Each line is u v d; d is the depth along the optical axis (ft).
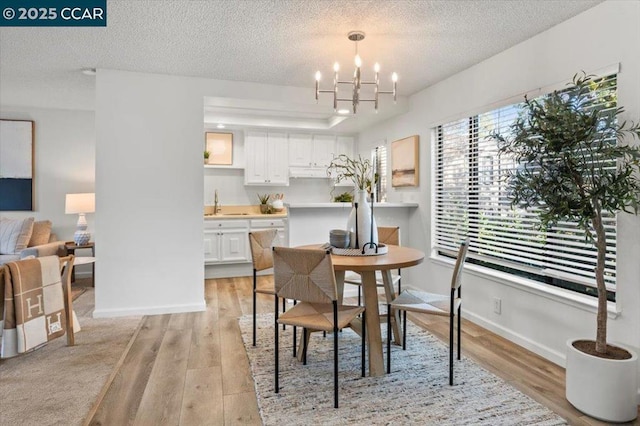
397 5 7.64
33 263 8.59
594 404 6.41
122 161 11.75
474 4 7.59
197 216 12.45
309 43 9.54
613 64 7.25
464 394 7.20
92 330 10.64
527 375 7.96
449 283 12.32
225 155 19.29
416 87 13.32
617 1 7.18
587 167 6.57
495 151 10.31
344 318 7.40
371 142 18.30
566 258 8.51
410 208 14.57
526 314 9.32
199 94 12.30
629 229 7.03
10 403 6.93
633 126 6.91
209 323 11.30
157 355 9.01
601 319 6.63
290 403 6.91
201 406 6.84
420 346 9.48
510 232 9.98
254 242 9.99
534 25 8.48
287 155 19.58
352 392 7.29
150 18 8.22
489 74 10.43
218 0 7.48
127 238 11.87
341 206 13.24
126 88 11.71
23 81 12.60
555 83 8.48
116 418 6.47
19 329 8.20
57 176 16.71
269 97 12.96
